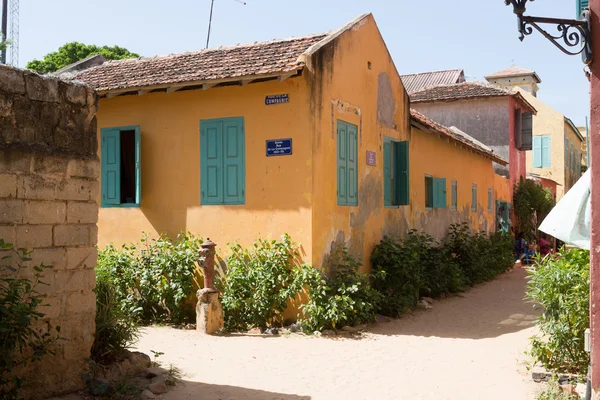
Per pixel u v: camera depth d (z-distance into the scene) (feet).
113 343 21.48
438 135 50.19
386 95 42.19
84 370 19.63
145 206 35.76
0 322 16.20
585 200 20.84
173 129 35.09
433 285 43.70
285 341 28.99
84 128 20.10
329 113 33.58
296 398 20.31
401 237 44.27
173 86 32.86
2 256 17.51
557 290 22.08
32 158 18.37
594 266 15.30
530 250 75.66
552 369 22.27
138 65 39.11
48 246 18.79
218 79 31.60
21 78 18.16
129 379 20.71
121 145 37.27
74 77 39.68
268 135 32.58
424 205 49.80
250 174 33.01
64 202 19.33
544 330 22.81
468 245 54.19
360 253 37.32
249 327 31.60
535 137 102.83
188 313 33.50
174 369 22.99
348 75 36.17
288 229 32.04
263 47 36.11
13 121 17.93
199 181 34.32
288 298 31.94
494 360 25.82
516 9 15.38
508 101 77.20
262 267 31.50
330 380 22.58
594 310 15.29
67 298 19.30
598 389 15.17
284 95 32.17
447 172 55.88
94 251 20.24
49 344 18.53
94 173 20.35
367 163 38.65
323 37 35.37
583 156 138.82
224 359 25.25
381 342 29.37
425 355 26.78
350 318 32.45
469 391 21.27
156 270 33.30
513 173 80.23
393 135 43.21
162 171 35.40
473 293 47.37
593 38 15.23
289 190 32.04
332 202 33.81
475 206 64.49
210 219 33.96
